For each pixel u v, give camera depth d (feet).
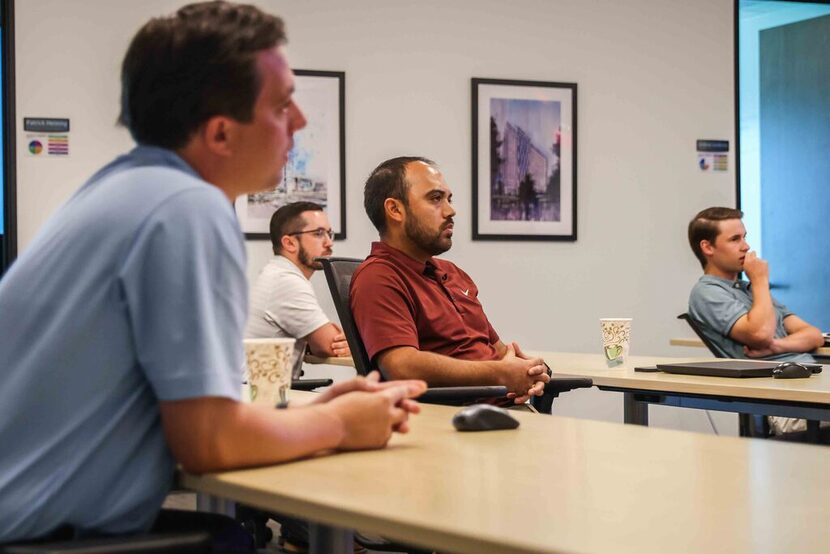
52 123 14.33
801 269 19.51
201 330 3.23
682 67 16.84
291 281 11.27
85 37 14.46
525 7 16.12
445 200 8.29
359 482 3.20
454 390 6.83
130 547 2.83
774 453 3.70
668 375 7.82
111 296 3.27
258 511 10.07
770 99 19.43
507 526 2.58
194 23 3.62
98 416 3.25
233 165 3.76
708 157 16.94
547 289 16.14
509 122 15.97
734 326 10.98
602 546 2.37
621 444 3.95
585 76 16.39
